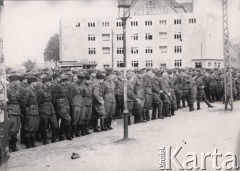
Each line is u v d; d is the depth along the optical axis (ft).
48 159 28.63
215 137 35.68
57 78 41.06
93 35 185.47
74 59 175.83
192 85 58.49
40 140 37.91
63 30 170.09
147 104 48.62
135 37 196.03
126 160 27.89
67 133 36.86
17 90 34.45
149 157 28.68
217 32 188.65
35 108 33.81
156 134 38.50
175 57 192.54
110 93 42.52
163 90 51.16
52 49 159.74
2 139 23.40
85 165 26.68
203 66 186.60
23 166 26.66
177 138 36.06
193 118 50.47
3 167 23.45
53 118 35.73
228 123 44.65
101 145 33.58
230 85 58.39
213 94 73.20
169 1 203.51
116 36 193.06
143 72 50.72
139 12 196.65
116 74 54.95
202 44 187.52
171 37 192.65
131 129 42.16
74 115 37.24
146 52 194.70
